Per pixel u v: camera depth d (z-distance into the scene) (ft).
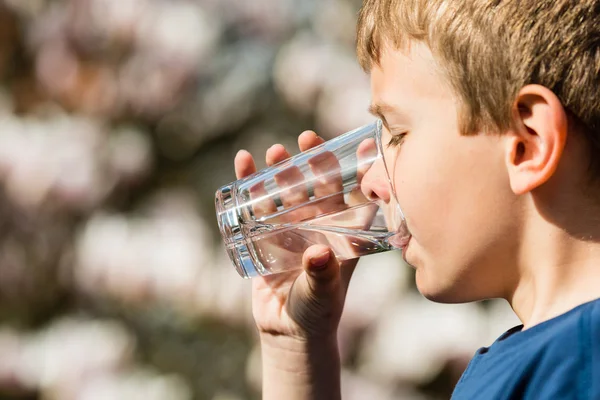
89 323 18.98
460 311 17.56
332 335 9.41
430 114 7.38
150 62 19.10
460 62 7.18
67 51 19.45
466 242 7.29
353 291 17.51
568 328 6.64
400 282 17.76
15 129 19.44
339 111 18.06
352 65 18.53
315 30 19.10
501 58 7.02
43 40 19.67
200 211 19.12
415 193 7.43
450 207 7.30
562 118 6.81
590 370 6.49
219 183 19.10
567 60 6.94
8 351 18.94
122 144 19.35
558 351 6.62
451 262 7.38
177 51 18.86
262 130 18.90
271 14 19.06
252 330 18.42
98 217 19.22
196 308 18.47
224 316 18.37
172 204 19.01
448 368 17.24
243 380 18.67
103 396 18.11
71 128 19.53
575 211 7.02
